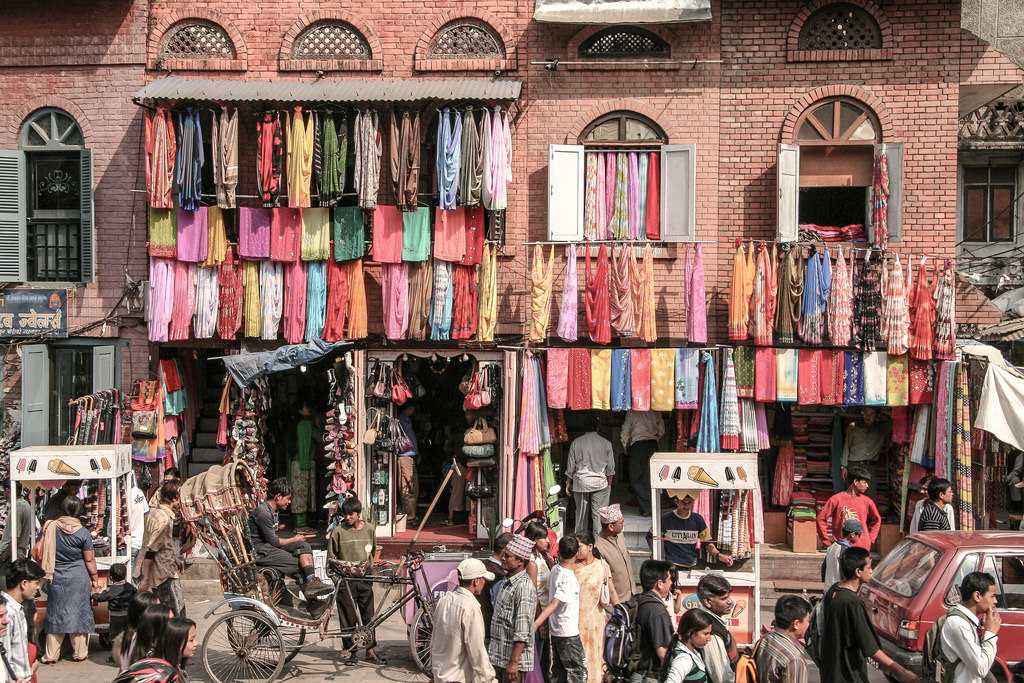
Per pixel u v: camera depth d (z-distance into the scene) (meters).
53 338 15.23
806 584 13.51
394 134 13.96
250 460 14.35
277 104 14.01
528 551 8.65
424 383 16.97
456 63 14.95
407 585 11.20
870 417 14.66
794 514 14.05
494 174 13.87
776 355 14.07
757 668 6.99
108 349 15.09
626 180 14.80
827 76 14.82
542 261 14.29
